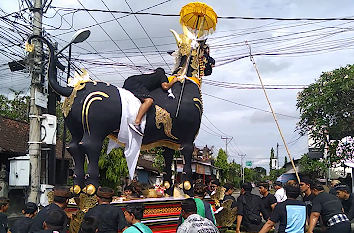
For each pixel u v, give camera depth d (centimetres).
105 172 1731
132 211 488
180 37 787
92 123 627
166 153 815
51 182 1294
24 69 1214
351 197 744
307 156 2497
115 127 648
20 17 1182
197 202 565
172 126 712
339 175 2338
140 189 762
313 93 1770
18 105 2789
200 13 793
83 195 606
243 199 842
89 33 882
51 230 454
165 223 688
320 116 1753
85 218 459
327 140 1792
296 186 590
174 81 727
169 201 700
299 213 572
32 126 1166
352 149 1573
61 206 564
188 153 735
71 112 638
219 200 837
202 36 808
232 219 788
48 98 1269
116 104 643
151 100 672
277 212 575
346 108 1653
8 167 1595
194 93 750
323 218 630
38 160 1162
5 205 718
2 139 1653
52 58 675
